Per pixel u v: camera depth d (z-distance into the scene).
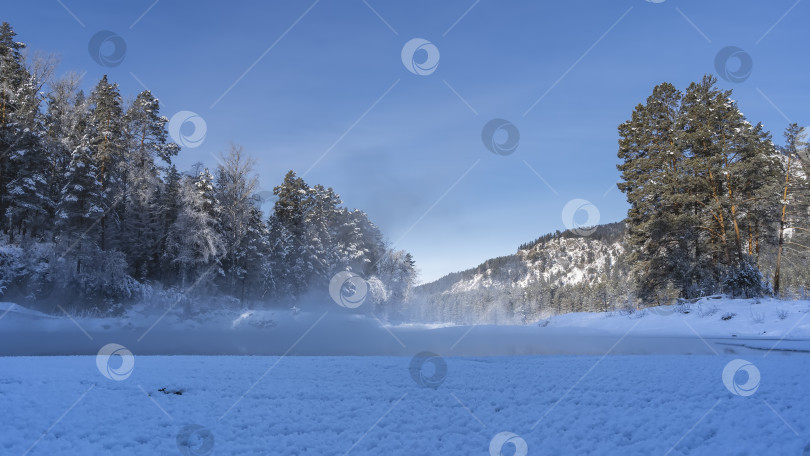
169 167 44.31
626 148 41.09
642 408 5.71
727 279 28.83
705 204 32.84
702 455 4.06
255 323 32.62
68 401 5.98
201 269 36.66
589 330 27.20
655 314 28.08
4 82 36.81
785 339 17.33
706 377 7.66
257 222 43.28
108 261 32.69
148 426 4.98
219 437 4.62
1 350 15.17
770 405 5.66
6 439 4.49
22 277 30.09
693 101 35.72
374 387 7.02
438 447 4.36
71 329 25.91
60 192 33.62
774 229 33.53
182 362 9.62
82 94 39.88
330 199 62.56
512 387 7.03
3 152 34.62
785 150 31.14
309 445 4.40
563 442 4.45
